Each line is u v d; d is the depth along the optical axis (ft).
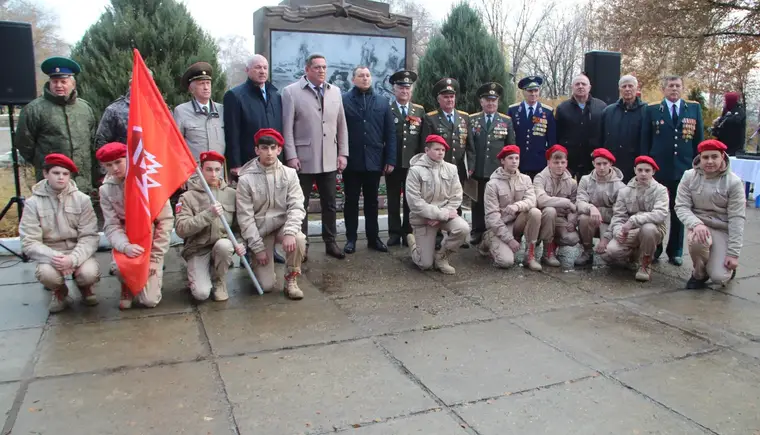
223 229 14.69
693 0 51.80
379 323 13.11
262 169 14.96
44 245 13.38
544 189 18.60
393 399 9.58
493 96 19.99
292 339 12.12
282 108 17.89
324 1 24.84
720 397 9.77
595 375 10.55
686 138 18.13
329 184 18.58
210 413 9.08
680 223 18.37
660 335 12.52
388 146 19.21
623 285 16.24
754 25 51.70
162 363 10.90
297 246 14.57
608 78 22.50
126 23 22.06
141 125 13.04
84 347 11.62
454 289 15.75
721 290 15.84
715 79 57.16
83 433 8.50
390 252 19.76
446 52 26.21
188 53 22.86
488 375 10.52
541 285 16.17
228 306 14.20
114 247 13.43
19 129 17.26
